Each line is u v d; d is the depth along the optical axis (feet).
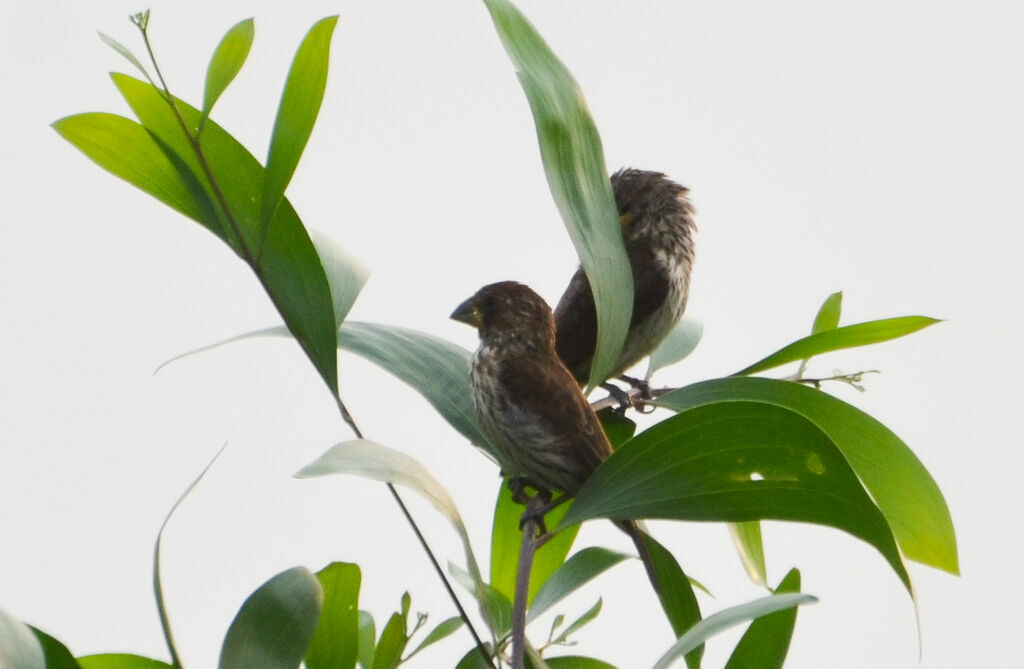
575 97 19.53
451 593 16.44
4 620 13.16
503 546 24.06
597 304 18.86
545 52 19.70
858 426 20.45
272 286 18.07
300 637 15.57
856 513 16.12
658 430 17.01
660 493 16.98
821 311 23.67
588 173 19.36
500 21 19.40
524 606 17.20
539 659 17.76
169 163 18.30
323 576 18.26
